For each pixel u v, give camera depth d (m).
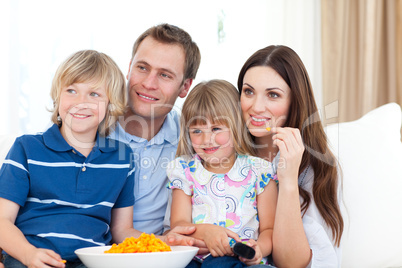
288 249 1.27
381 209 1.49
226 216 1.34
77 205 1.31
